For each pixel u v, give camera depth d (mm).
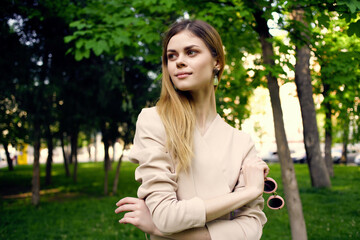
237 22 3809
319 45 3445
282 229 5082
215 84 1104
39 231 5500
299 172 13375
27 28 7160
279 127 3482
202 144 996
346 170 13867
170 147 958
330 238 4527
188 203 850
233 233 900
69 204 7973
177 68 981
